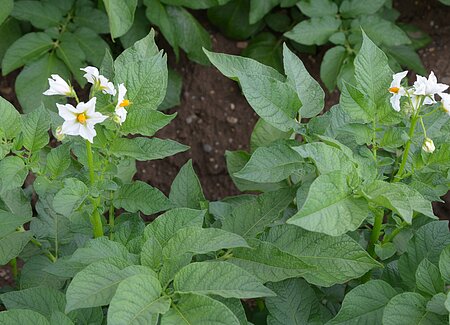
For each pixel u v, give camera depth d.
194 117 1.34
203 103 1.35
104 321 0.73
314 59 1.38
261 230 0.72
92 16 1.25
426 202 0.66
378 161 0.72
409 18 1.43
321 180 0.64
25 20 1.24
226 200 0.84
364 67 0.72
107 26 1.25
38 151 0.71
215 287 0.63
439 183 0.73
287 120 0.73
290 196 0.73
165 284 0.65
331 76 1.24
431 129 0.74
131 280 0.61
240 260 0.70
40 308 0.69
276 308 0.73
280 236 0.71
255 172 0.71
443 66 1.36
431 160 0.72
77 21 1.24
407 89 0.71
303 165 0.72
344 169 0.66
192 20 1.30
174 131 1.33
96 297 0.62
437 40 1.40
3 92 1.32
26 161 0.71
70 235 0.81
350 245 0.69
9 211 0.79
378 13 1.36
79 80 1.19
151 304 0.62
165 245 0.66
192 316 0.62
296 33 1.25
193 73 1.36
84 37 1.22
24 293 0.70
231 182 1.30
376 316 0.68
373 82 0.72
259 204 0.73
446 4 1.29
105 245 0.67
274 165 0.72
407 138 0.70
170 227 0.68
